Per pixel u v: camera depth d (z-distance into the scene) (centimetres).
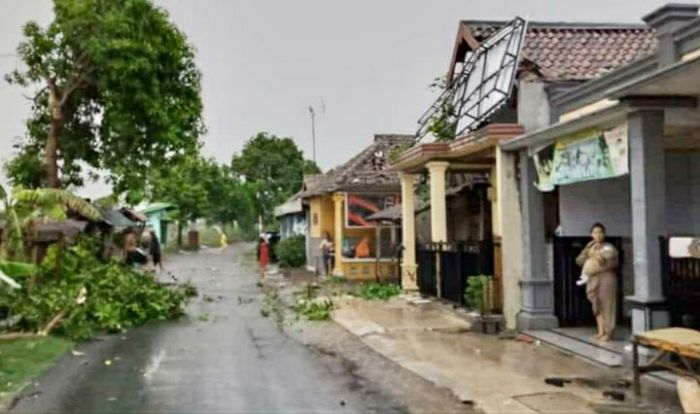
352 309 1692
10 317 1360
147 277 1886
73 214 2259
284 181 5912
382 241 2695
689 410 711
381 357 1111
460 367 998
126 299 1589
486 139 1320
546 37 1545
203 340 1334
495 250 1404
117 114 2112
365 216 2720
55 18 2094
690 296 909
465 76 1728
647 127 910
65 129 2262
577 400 795
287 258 3478
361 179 2705
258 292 2294
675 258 909
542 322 1262
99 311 1476
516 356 1074
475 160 1659
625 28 1611
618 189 1335
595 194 1327
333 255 2855
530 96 1292
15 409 813
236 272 3212
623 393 813
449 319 1467
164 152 2278
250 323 1570
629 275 1291
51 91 2120
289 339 1336
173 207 5238
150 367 1066
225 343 1295
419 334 1312
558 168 1151
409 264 1944
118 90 2083
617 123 980
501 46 1528
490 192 1747
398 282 2405
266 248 3247
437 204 1683
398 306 1728
